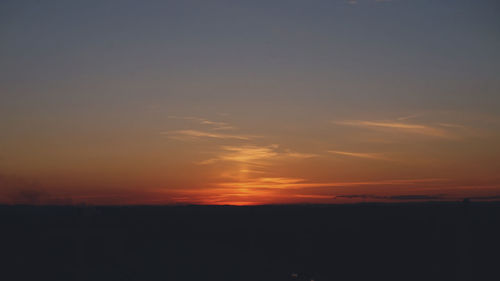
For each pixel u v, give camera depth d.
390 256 31.80
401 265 30.00
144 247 37.78
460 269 28.16
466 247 30.62
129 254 35.00
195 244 39.97
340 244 36.41
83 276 28.22
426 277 27.03
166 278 28.02
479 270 27.67
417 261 30.25
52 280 27.12
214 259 33.59
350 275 28.69
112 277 27.92
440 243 32.38
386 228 36.84
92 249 36.16
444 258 30.06
